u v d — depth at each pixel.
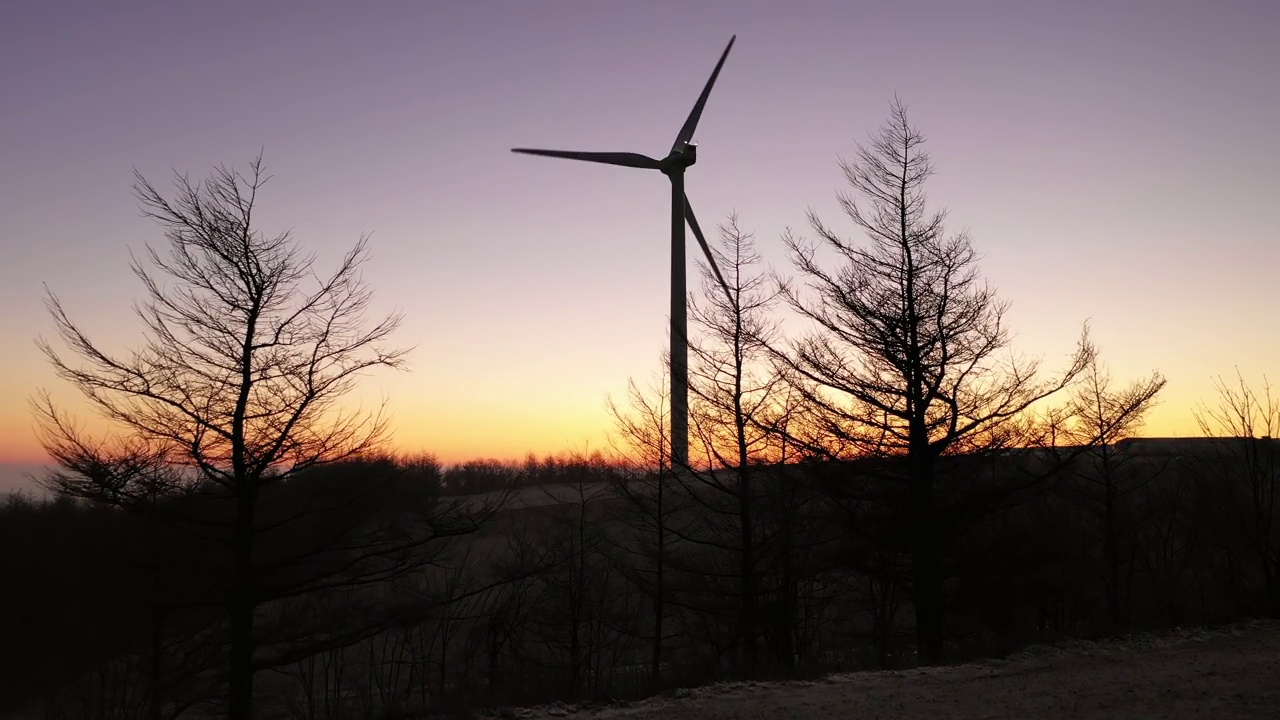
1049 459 23.08
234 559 15.39
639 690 13.02
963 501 19.48
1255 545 25.44
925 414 19.28
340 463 16.27
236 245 14.95
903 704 10.32
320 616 17.67
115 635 17.19
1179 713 9.13
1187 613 18.75
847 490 19.61
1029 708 9.77
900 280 19.52
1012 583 20.05
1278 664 12.20
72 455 13.65
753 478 21.16
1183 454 31.20
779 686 12.36
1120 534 27.31
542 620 26.72
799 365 19.69
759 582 20.66
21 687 18.08
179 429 14.44
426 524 17.17
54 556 16.38
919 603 18.88
